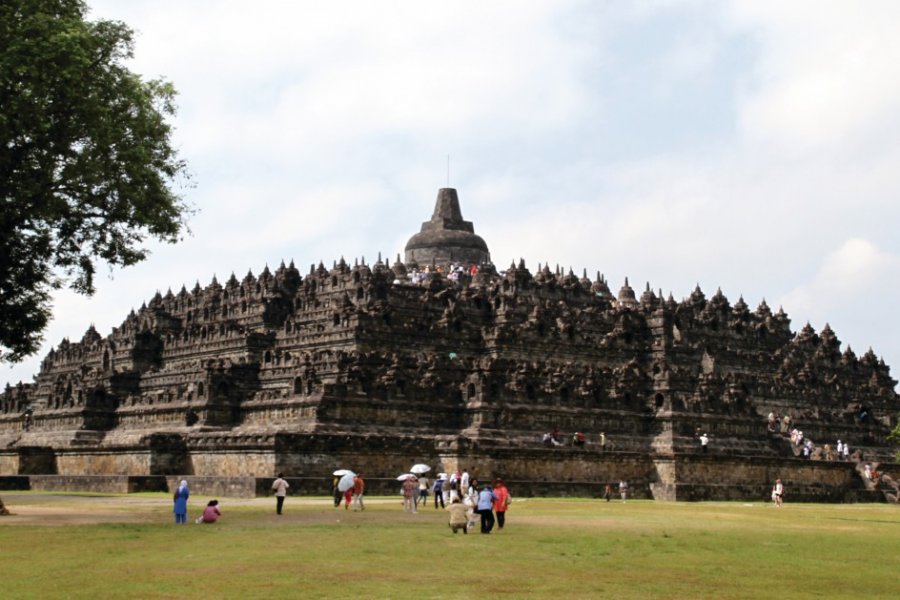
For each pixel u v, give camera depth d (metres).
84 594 43.19
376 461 119.81
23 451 147.75
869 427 183.00
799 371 189.38
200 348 172.88
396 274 198.25
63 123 78.81
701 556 58.94
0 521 74.44
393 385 132.00
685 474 134.00
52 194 79.50
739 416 152.50
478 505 69.31
